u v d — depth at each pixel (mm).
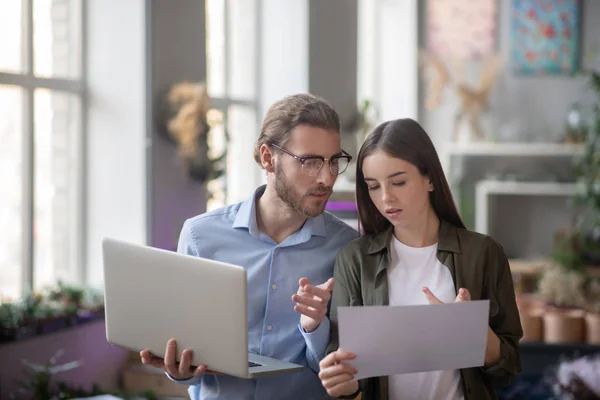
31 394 4039
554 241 9211
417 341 1900
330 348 2119
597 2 9328
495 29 9422
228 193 6664
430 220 2197
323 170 2084
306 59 6801
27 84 4621
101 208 5047
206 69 5594
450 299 2115
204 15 5562
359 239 2240
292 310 2236
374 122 7391
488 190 8852
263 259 2258
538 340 4797
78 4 4992
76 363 4129
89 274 5070
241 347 1854
